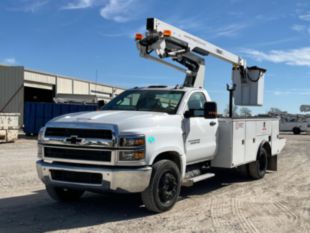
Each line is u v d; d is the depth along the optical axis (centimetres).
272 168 1288
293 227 667
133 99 864
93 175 677
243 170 1123
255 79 1290
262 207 804
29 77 4325
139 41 920
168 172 733
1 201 828
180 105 807
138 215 727
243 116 1164
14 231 629
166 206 737
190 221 692
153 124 720
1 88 3988
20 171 1206
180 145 773
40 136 736
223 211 766
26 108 2970
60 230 637
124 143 668
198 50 1084
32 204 805
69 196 817
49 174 711
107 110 847
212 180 1121
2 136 2297
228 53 1204
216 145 923
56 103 2970
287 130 4631
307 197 903
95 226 659
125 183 666
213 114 784
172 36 951
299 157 1784
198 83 1046
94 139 674
